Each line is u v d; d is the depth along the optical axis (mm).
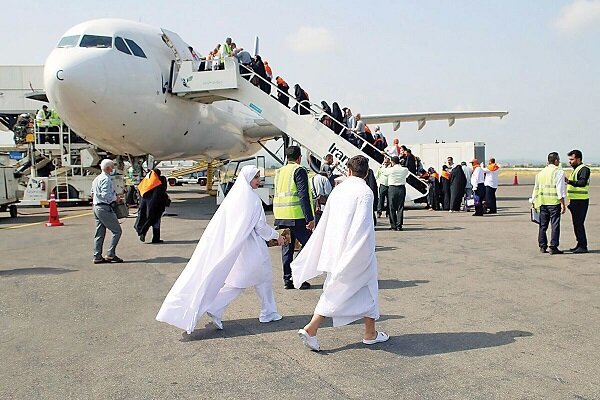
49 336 5395
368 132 20422
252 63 18391
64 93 14812
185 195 30766
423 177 22719
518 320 5711
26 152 24719
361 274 4754
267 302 5867
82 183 21062
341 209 4762
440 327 5516
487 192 18609
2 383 4199
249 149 27859
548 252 10133
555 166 9883
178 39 18547
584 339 5066
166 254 10398
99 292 7297
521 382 4066
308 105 18531
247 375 4316
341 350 4883
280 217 7363
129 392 4004
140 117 16359
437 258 9617
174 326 5684
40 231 14133
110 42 15711
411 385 4047
